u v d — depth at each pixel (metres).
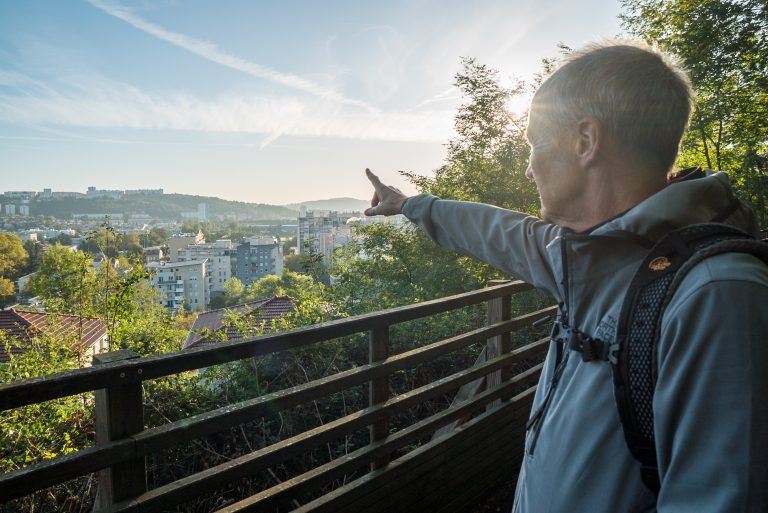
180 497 1.63
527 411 3.14
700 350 0.63
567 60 0.92
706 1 9.95
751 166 9.57
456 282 8.17
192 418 1.69
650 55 0.85
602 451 0.79
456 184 9.57
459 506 2.66
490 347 3.09
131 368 1.52
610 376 0.80
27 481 1.34
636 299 0.74
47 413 3.90
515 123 9.24
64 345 6.83
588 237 0.83
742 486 0.58
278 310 8.16
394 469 2.29
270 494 1.89
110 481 1.53
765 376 0.60
